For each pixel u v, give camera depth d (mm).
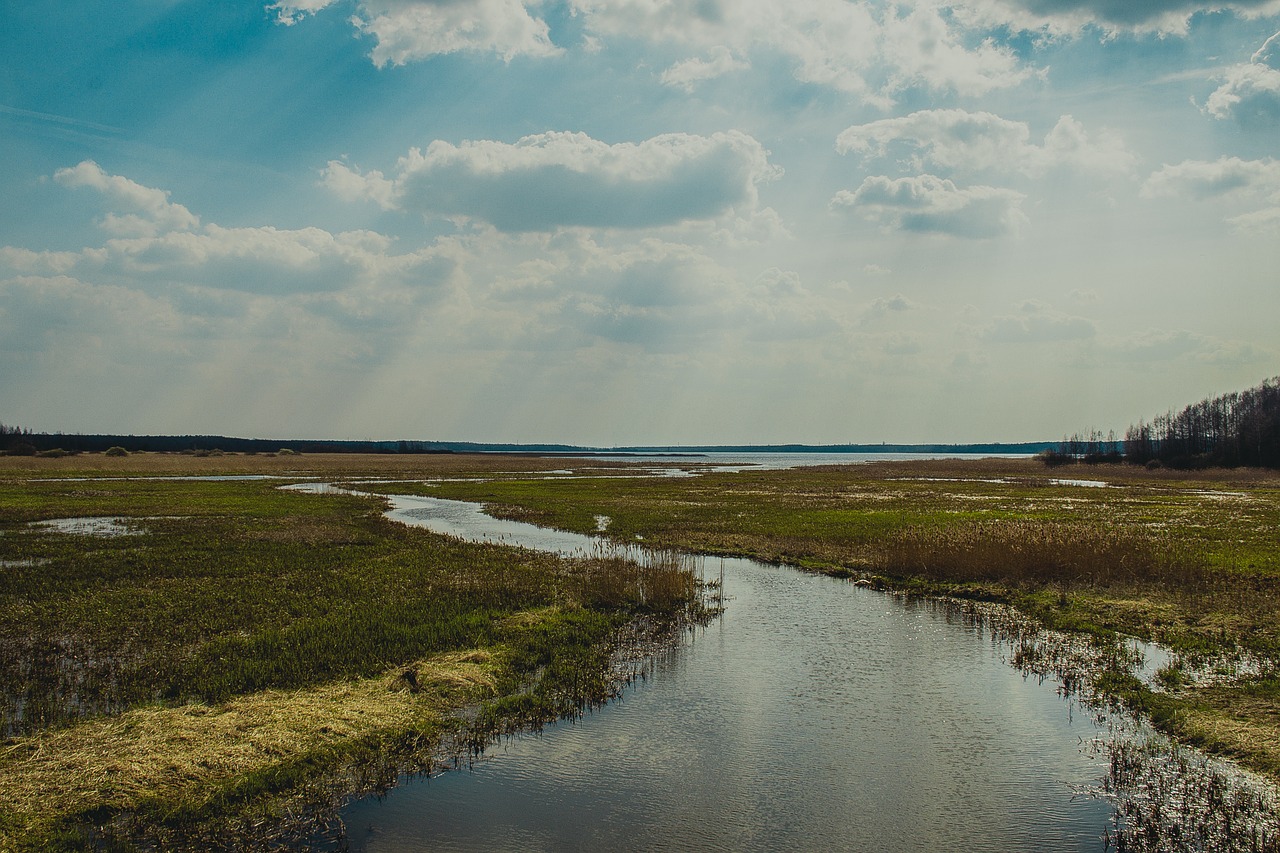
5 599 21672
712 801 10672
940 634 19344
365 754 11742
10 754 11125
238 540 34188
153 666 15430
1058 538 27547
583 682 15297
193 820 9820
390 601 21797
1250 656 16719
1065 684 15375
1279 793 10648
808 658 17297
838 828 9992
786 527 40031
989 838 9719
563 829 9922
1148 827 9875
